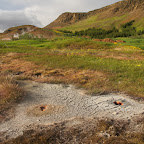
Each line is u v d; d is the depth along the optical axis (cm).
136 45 2583
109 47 2303
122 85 657
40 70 902
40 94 566
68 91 602
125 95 568
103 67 966
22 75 785
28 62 1134
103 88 625
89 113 440
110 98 537
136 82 699
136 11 14612
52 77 776
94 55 1567
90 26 14750
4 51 1688
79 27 15325
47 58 1273
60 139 339
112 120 402
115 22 14012
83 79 741
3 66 1012
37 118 413
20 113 437
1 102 478
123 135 352
